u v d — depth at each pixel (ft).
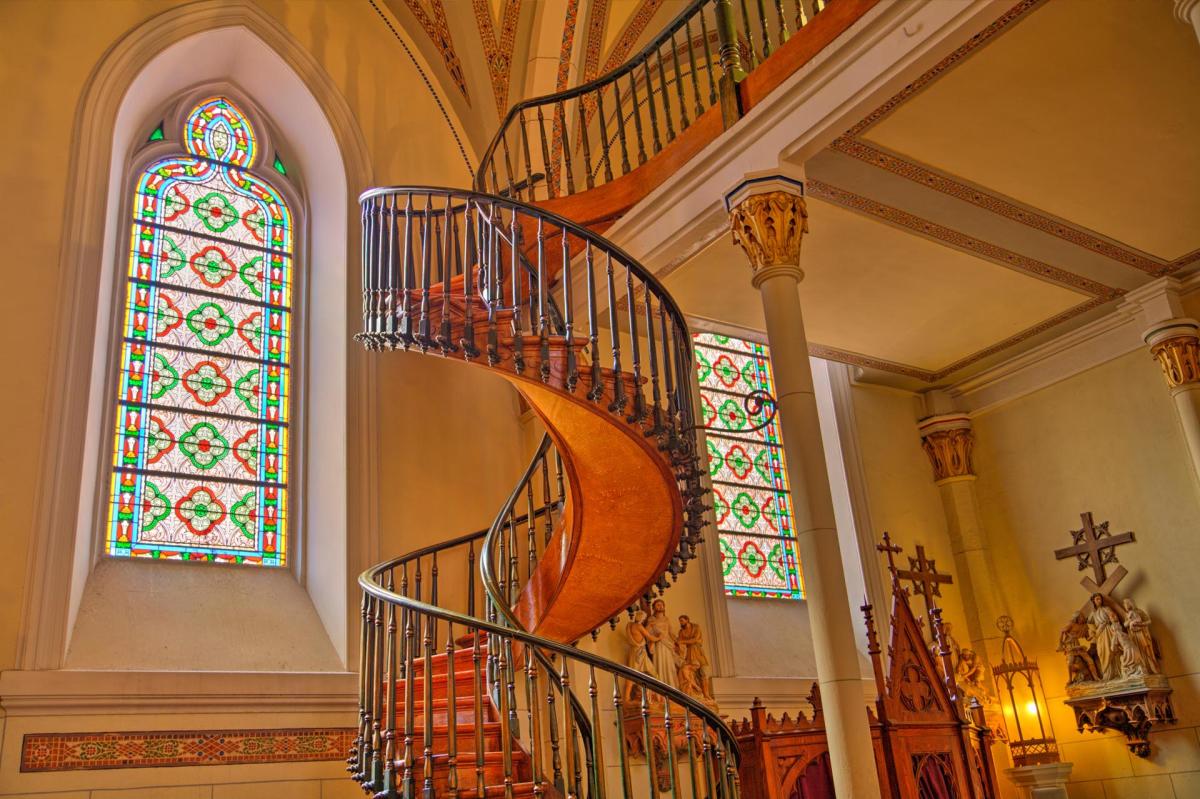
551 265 27.81
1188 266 29.17
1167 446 31.09
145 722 22.41
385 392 28.94
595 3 34.01
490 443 30.66
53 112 26.37
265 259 30.83
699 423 33.42
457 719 22.71
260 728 23.67
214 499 27.35
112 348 26.91
